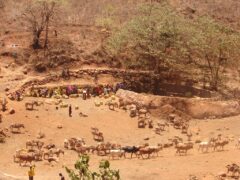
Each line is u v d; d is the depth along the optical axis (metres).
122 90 75.19
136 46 82.00
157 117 70.56
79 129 62.66
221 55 85.69
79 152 55.41
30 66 82.75
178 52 80.56
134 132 64.31
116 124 65.69
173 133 65.31
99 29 93.75
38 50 85.88
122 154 54.66
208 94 82.56
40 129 61.00
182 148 56.50
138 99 72.19
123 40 81.62
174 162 53.25
